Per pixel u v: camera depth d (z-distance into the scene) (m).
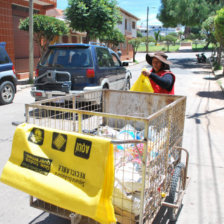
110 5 16.03
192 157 4.88
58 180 2.15
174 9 33.31
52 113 6.00
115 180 2.34
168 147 2.77
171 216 2.97
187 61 30.45
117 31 24.94
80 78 7.03
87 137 2.06
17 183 2.29
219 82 14.42
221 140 5.77
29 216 3.13
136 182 2.28
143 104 3.82
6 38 14.61
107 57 8.27
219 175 4.20
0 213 3.18
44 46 14.47
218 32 13.07
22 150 2.33
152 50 57.91
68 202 2.07
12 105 8.77
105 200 2.02
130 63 28.64
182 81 15.15
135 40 30.67
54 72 7.00
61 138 2.17
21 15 16.00
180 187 3.18
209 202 3.47
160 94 3.67
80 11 14.98
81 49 7.20
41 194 2.18
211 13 31.41
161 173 2.72
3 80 8.83
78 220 2.40
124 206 2.31
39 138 2.29
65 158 2.15
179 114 3.32
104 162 1.98
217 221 3.09
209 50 53.84
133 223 2.33
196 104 9.27
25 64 16.30
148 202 2.37
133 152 2.57
